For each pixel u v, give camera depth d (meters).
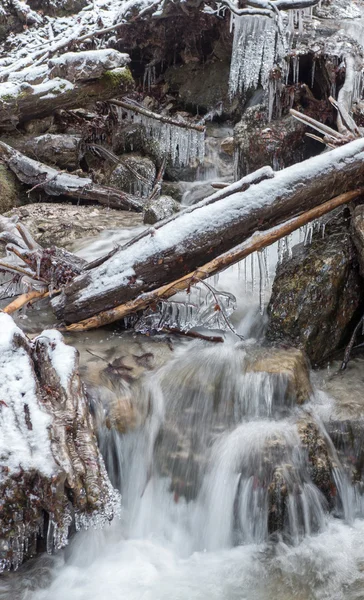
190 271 4.43
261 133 7.41
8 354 3.62
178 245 4.29
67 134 8.05
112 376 4.05
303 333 4.43
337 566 3.46
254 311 4.91
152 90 9.55
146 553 3.61
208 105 9.09
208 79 9.19
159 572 3.48
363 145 4.62
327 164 4.48
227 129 8.93
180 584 3.39
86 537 3.60
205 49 9.32
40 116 7.52
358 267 4.66
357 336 4.73
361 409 3.96
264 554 3.55
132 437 3.83
